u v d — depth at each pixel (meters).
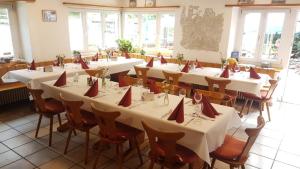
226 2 5.13
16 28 5.18
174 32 6.04
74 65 4.79
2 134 3.30
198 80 4.30
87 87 3.16
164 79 4.70
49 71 4.16
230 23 5.16
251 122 3.92
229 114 2.37
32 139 3.17
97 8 6.30
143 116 2.26
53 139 3.17
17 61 5.03
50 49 5.41
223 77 4.09
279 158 2.86
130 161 2.71
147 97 2.65
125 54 6.05
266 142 3.25
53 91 3.20
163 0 6.13
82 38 6.27
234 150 2.21
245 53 5.57
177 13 5.87
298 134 3.51
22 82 4.04
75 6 5.75
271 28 5.11
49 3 5.20
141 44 7.09
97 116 2.30
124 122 2.46
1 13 4.93
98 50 6.55
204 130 1.95
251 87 3.82
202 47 5.65
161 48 6.79
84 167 2.58
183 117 2.12
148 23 6.82
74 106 2.50
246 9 5.32
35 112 4.11
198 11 5.52
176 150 2.12
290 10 4.82
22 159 2.71
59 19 5.46
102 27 6.66
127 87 3.18
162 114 2.27
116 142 2.34
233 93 4.04
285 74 5.09
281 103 4.96
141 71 4.53
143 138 2.89
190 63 4.96
